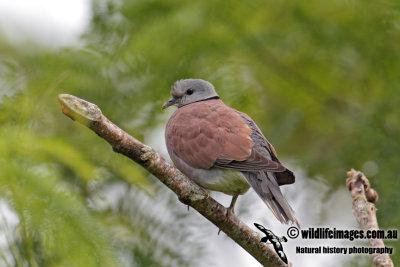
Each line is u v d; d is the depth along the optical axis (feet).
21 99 20.06
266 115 33.27
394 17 28.99
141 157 19.44
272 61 31.68
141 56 28.22
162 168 20.16
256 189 24.66
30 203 14.79
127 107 28.60
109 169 24.21
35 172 15.51
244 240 21.66
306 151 31.65
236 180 26.35
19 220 14.56
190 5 28.78
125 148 18.92
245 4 28.53
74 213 15.20
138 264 23.36
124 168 21.77
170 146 28.02
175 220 24.76
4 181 14.87
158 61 28.55
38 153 16.52
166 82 29.07
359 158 29.89
